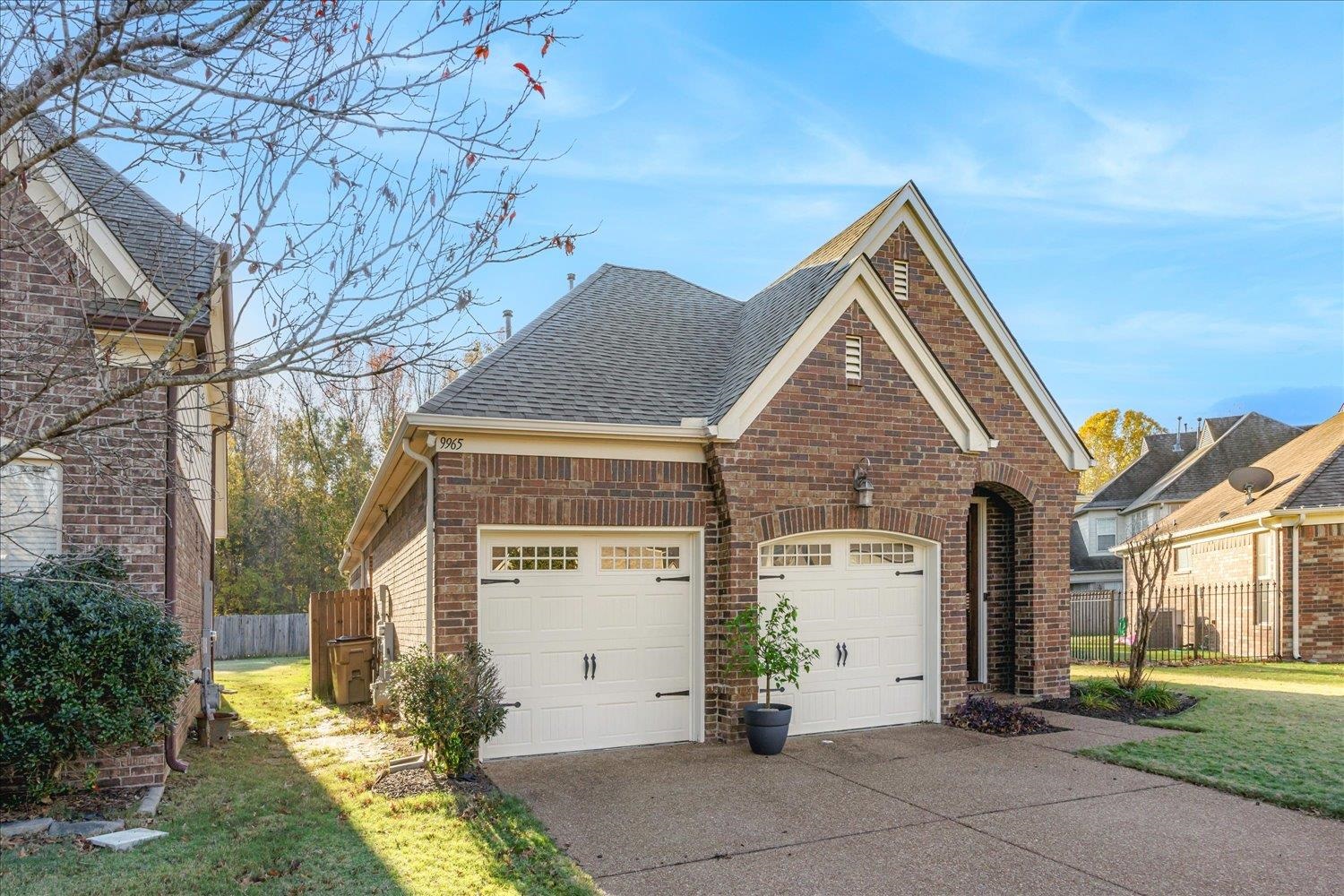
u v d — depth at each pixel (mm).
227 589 30047
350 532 18203
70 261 5527
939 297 12930
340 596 16203
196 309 4074
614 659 9992
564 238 4922
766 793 8070
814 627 10922
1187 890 5895
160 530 8117
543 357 11172
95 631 7141
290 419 25578
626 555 10180
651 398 10773
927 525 11484
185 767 9000
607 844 6684
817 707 10852
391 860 6211
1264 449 32719
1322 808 7539
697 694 10320
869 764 9141
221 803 7730
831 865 6289
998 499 13836
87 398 7574
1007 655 13758
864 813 7488
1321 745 9789
